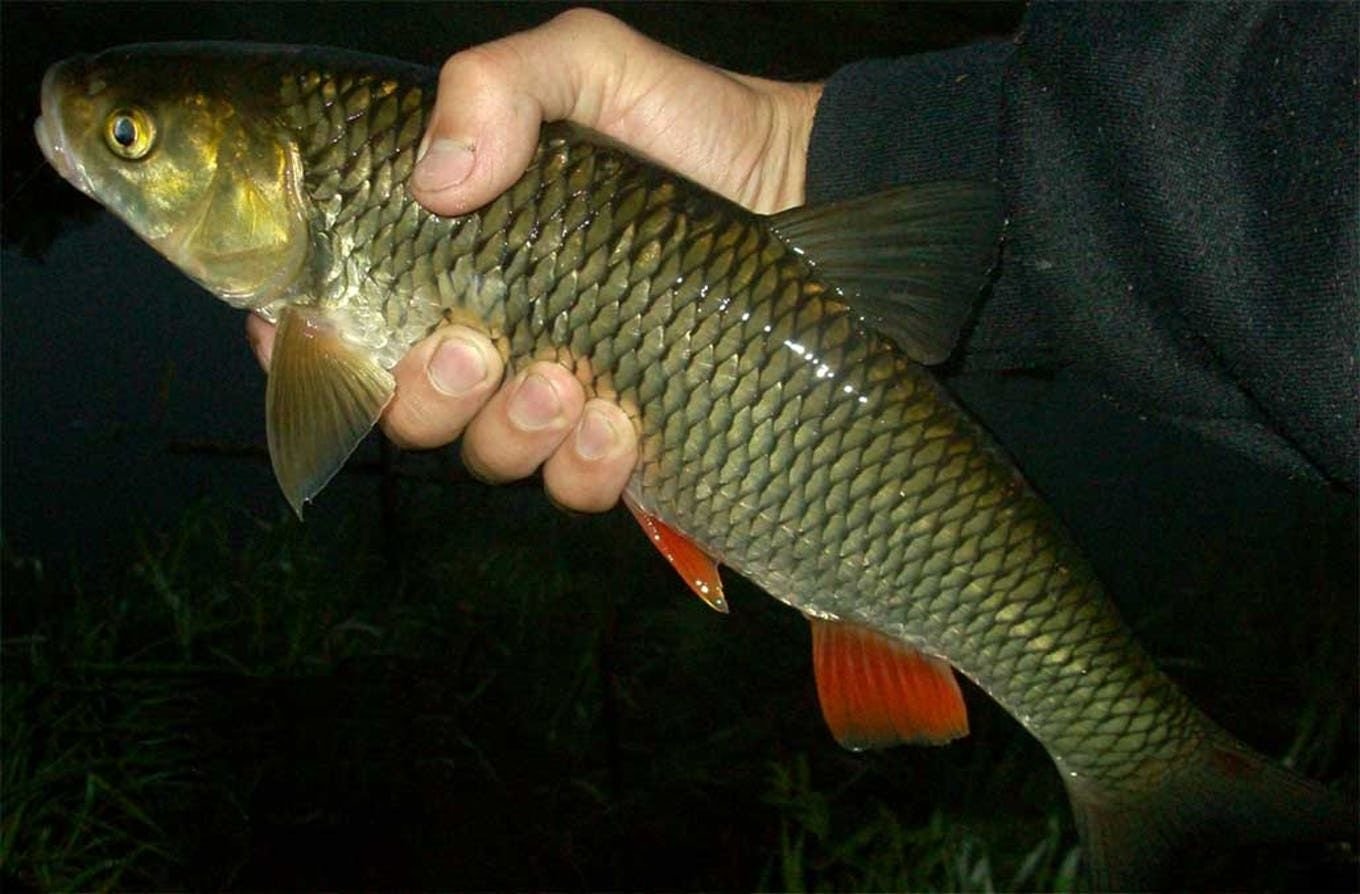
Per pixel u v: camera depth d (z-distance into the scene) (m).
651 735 0.68
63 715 0.62
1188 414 0.35
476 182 0.35
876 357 0.35
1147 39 0.32
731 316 0.35
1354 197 0.29
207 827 0.60
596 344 0.35
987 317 0.39
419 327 0.36
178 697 0.64
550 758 0.66
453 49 1.38
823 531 0.36
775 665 0.73
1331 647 0.76
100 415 0.97
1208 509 0.96
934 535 0.36
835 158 0.41
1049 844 0.58
